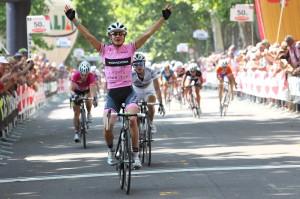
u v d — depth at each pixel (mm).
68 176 26359
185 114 55125
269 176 24406
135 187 23375
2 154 33906
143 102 28750
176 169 26812
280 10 60500
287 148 31828
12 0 57625
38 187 24172
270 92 58094
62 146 36688
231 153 30734
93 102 36531
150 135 28344
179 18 129125
